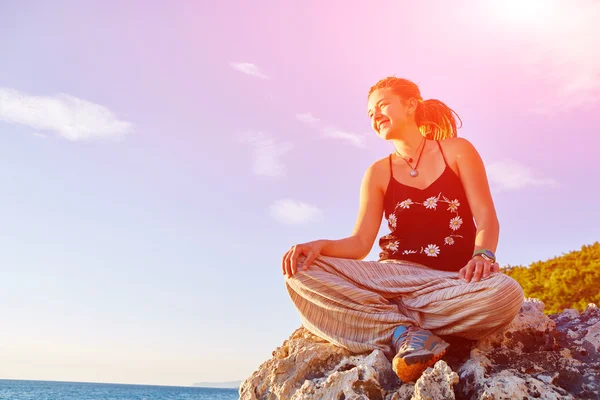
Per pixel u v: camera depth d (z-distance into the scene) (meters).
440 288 3.17
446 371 2.67
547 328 3.32
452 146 3.70
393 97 3.84
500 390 2.63
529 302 3.75
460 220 3.56
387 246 3.69
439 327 3.18
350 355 3.33
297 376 3.31
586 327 3.39
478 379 2.80
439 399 2.60
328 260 3.41
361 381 2.89
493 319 3.02
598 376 2.82
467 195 3.59
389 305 3.21
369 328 3.21
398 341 3.03
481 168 3.64
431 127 4.11
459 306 3.05
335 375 2.96
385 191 3.90
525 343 3.23
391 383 2.95
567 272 15.02
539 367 2.98
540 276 16.36
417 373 2.76
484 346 3.19
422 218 3.61
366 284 3.32
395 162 3.92
